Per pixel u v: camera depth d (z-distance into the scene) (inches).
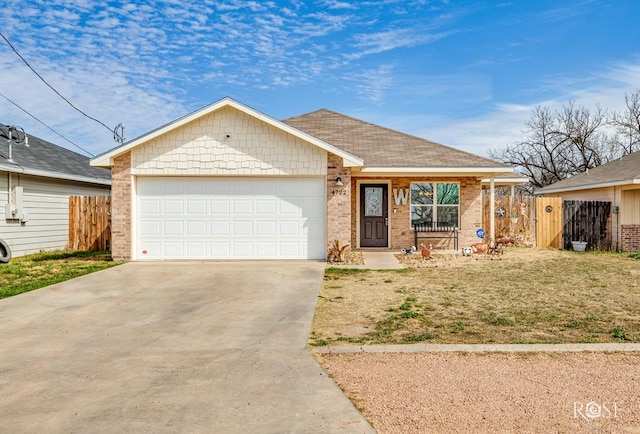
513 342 235.8
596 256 616.4
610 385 182.9
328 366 206.4
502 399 170.7
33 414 161.8
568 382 185.9
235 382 188.9
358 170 588.1
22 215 625.3
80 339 249.9
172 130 520.4
